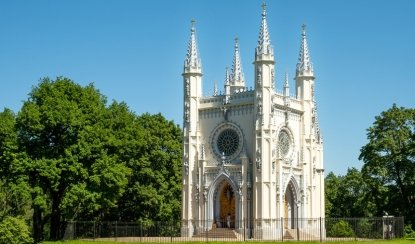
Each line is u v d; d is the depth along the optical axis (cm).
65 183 9569
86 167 9525
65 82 9919
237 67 12769
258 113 10456
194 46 11444
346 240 8319
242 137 10681
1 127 9456
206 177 10925
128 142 10575
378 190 11581
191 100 11250
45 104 9419
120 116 10850
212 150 11038
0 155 9494
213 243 8300
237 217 10431
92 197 9150
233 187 10569
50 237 9781
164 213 11919
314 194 11581
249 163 10519
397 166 11438
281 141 10981
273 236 10125
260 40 10606
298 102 11562
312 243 7956
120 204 12162
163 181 12206
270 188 10256
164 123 12756
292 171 10988
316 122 12069
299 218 10019
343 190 15738
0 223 8744
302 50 11825
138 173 11944
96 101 10131
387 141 11275
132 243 8525
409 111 11588
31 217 12175
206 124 11188
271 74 10569
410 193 11231
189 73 11281
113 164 9669
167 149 12606
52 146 9588
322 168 11975
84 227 9956
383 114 11675
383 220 8969
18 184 9050
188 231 10875
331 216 15675
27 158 9225
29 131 9462
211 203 10825
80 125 9438
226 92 11244
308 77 11694
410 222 11219
